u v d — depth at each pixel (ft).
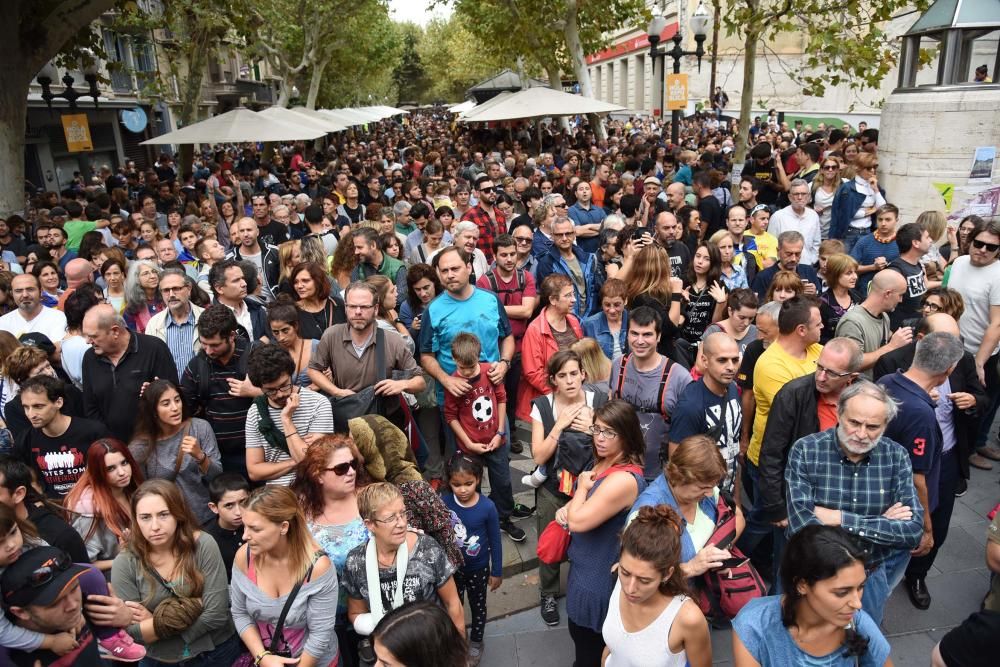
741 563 11.06
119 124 96.53
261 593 10.12
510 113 46.19
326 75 133.28
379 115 101.35
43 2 34.81
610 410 11.00
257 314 18.76
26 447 13.48
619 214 24.61
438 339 16.85
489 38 72.49
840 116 88.99
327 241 27.84
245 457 14.67
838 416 10.70
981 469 18.93
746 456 14.96
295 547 10.04
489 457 16.03
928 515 12.30
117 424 15.24
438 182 38.14
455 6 72.59
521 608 14.67
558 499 13.50
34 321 19.57
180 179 57.41
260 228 30.60
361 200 46.06
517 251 21.18
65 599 8.25
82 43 44.29
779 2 38.83
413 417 17.11
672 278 18.76
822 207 28.73
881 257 21.99
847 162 33.45
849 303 18.93
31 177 75.61
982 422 18.93
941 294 15.72
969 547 15.70
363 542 10.71
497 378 15.96
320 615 10.10
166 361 15.93
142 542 10.53
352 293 14.76
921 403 11.89
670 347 17.65
